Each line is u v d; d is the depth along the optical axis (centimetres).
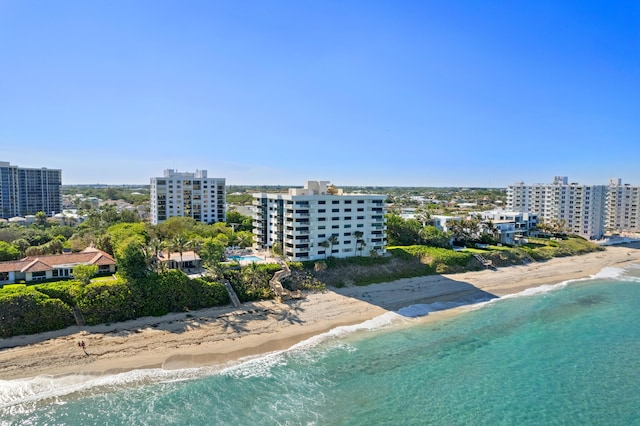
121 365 5928
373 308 8719
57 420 4747
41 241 11881
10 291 6656
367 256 11294
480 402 5378
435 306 9131
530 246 15288
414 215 18562
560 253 15112
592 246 16712
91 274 7381
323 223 10706
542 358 6681
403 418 4984
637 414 5175
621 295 10481
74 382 5491
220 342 6794
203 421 4809
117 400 5178
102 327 6856
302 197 10312
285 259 10431
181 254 9288
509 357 6700
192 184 18212
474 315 8694
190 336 6862
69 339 6425
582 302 9819
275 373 5981
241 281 8706
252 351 6619
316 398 5356
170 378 5728
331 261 10450
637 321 8481
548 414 5144
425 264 11656
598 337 7594
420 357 6631
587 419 5056
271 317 7831
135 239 8806
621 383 5919
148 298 7469
